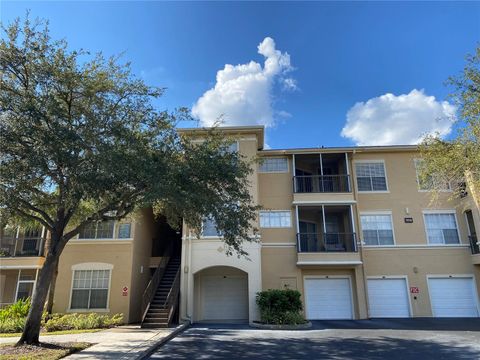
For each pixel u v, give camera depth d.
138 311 21.05
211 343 12.85
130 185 11.28
